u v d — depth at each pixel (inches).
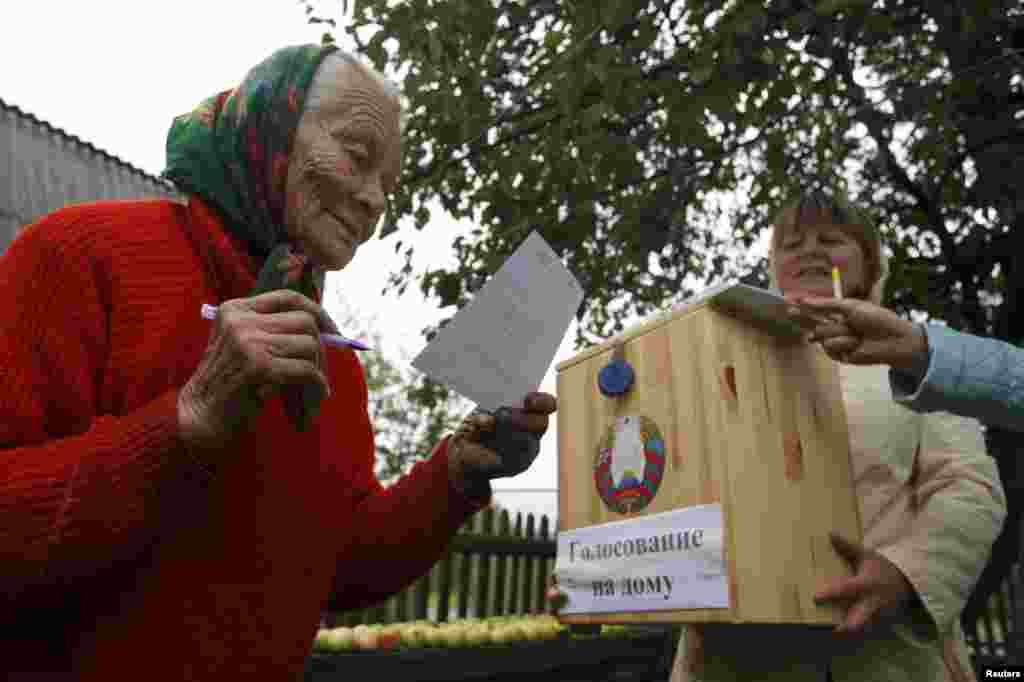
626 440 49.9
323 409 44.6
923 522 46.3
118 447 28.7
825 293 57.0
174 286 36.0
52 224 34.4
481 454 50.1
